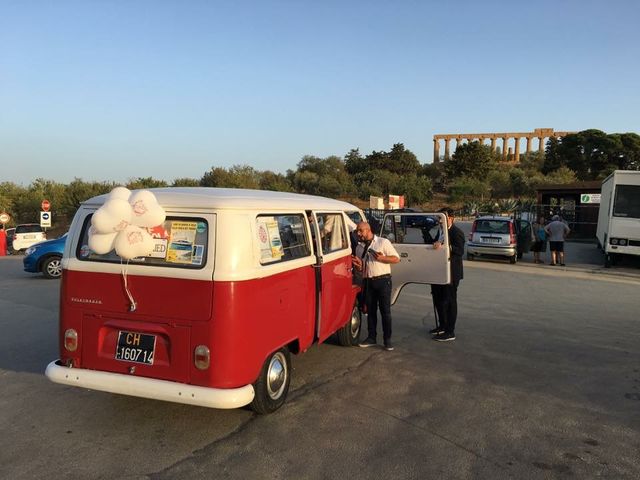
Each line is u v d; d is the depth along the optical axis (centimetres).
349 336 647
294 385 523
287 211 455
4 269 1490
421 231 699
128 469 355
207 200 384
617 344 689
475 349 659
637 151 6381
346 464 366
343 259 582
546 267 1569
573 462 375
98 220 375
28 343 666
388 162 7212
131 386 381
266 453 380
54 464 361
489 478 351
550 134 9288
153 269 384
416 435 413
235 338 374
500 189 6103
